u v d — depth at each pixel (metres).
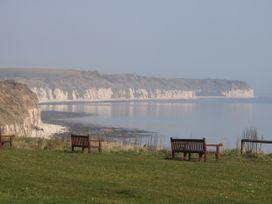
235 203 17.48
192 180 21.73
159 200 17.22
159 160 28.45
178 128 126.75
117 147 35.56
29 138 38.78
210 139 94.81
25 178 19.80
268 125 140.25
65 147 34.81
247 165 27.88
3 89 127.81
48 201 15.81
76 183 19.62
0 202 15.19
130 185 19.88
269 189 20.45
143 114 197.50
